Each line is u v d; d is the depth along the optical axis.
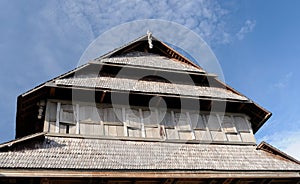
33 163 11.07
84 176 11.20
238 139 15.96
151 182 12.83
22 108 14.34
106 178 11.68
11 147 11.52
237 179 13.34
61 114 14.10
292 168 13.88
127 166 12.02
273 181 14.25
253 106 17.09
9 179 10.76
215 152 14.34
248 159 14.23
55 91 14.28
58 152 12.07
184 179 12.68
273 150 14.75
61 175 10.96
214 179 13.01
